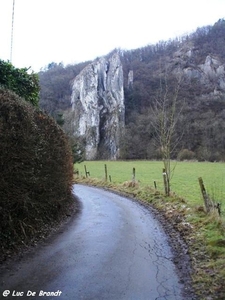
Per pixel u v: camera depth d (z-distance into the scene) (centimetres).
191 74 9119
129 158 8269
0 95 693
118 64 11306
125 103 10762
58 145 1112
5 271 560
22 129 757
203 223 894
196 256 657
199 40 10944
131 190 1892
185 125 6688
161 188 1894
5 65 1218
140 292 490
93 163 6347
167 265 614
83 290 492
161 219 1093
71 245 740
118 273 566
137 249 719
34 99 1405
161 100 1930
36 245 732
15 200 714
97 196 1745
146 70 11281
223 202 1388
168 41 11431
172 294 485
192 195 1717
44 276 543
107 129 10094
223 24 11544
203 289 500
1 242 654
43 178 907
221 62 9956
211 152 6456
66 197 1227
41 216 892
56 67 12306
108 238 812
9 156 687
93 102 10369
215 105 8000
